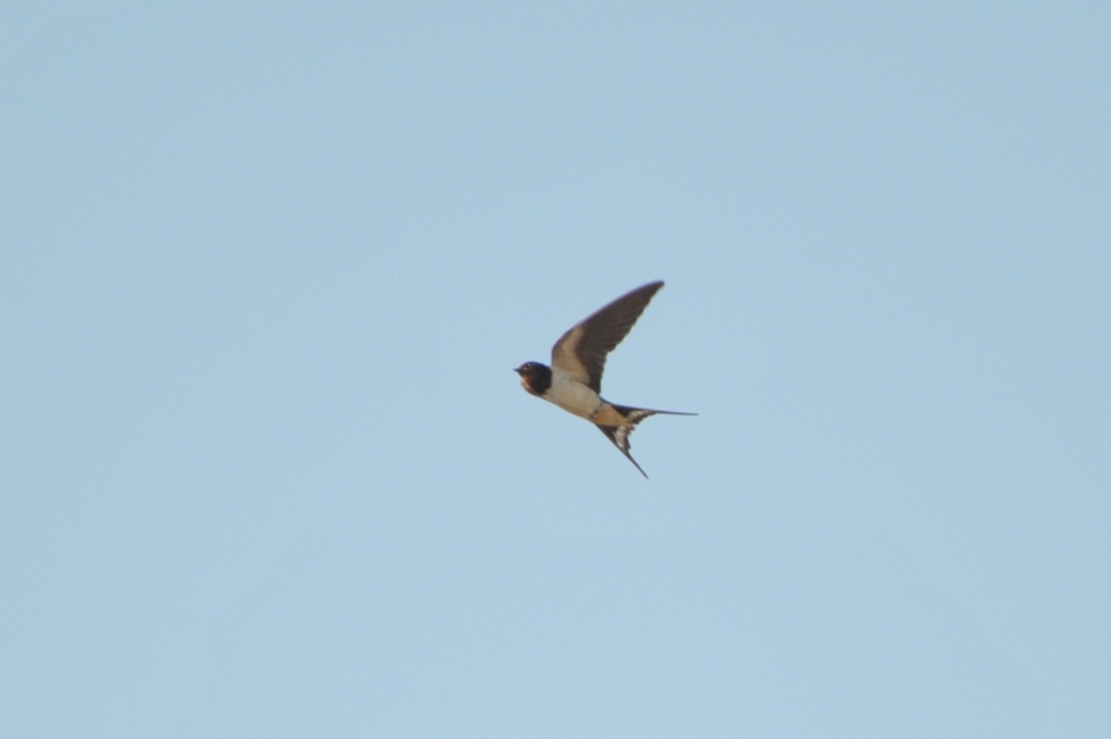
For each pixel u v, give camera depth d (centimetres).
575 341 1227
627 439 1238
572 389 1206
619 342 1237
